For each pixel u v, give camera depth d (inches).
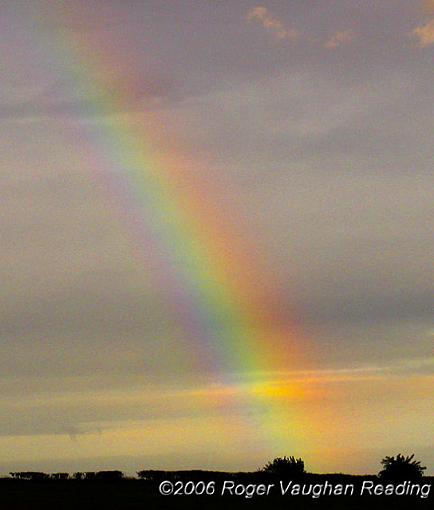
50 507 3735.2
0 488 4416.8
